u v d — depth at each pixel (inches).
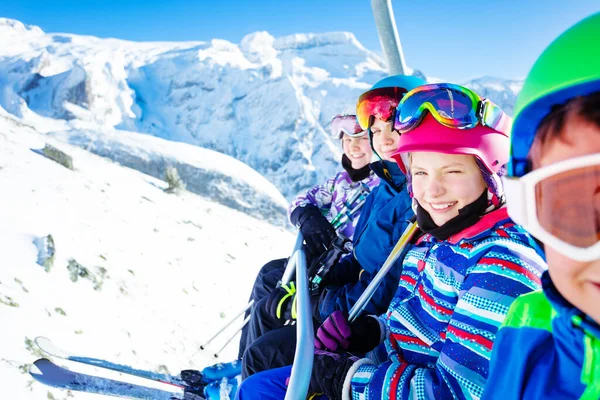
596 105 21.9
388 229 81.9
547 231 23.6
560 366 30.0
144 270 212.2
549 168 22.8
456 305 49.3
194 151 1582.2
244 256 317.7
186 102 7313.0
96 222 240.4
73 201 255.4
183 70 7628.0
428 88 54.0
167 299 197.6
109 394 90.6
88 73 6471.5
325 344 65.4
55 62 7022.6
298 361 56.4
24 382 108.8
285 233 528.1
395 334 61.3
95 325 147.6
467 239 51.8
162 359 150.9
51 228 197.5
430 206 54.1
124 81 7150.6
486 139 51.1
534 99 23.8
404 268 65.3
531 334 33.4
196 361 162.4
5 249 163.3
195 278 234.8
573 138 22.8
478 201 52.0
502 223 50.1
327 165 6545.3
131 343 149.5
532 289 45.1
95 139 1637.6
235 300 233.8
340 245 99.8
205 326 192.1
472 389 44.0
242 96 7332.7
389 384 50.6
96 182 341.4
